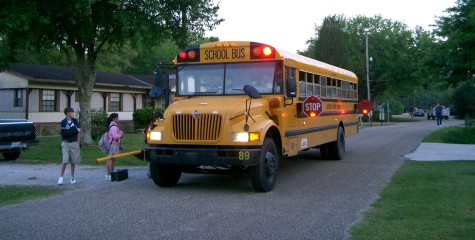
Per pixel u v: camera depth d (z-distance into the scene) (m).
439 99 108.44
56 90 27.28
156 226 6.79
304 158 15.42
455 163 13.55
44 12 16.31
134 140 21.77
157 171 9.86
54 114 27.20
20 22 15.43
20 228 6.71
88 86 19.27
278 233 6.41
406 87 55.34
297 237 6.22
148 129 9.63
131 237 6.23
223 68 10.25
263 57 9.98
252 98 9.23
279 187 10.02
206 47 10.33
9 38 17.23
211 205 8.21
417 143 20.52
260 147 9.09
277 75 9.98
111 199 8.80
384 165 13.43
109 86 30.38
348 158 15.34
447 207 7.84
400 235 6.20
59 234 6.39
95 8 17.34
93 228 6.69
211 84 10.26
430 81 28.11
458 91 59.19
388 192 9.20
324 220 7.11
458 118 59.97
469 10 21.48
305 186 10.13
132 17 17.16
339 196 8.97
